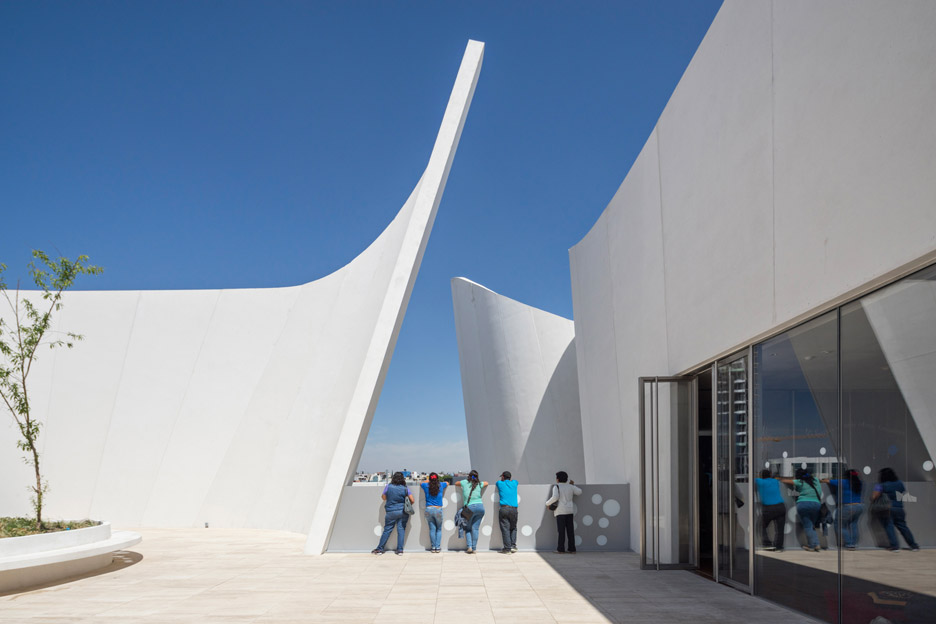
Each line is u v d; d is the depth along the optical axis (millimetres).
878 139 4176
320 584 7648
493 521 10859
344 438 11109
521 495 11008
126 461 16125
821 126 4930
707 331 7668
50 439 16297
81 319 17391
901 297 4176
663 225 9438
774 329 5945
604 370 13156
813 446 5426
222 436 16188
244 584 7648
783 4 5562
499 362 22859
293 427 15273
